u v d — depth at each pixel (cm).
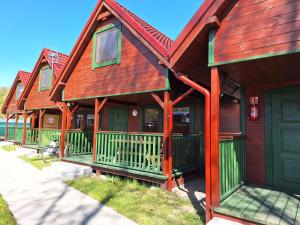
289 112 549
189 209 499
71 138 1069
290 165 535
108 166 782
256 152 582
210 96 440
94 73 892
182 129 880
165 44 727
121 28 808
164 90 664
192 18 437
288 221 345
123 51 791
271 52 373
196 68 534
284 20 368
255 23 394
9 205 532
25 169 941
